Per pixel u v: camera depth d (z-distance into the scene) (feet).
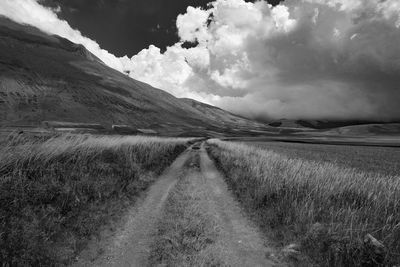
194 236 19.65
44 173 24.31
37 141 28.35
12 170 22.08
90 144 37.24
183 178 43.21
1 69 469.16
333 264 15.89
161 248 17.56
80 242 17.67
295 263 16.47
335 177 32.19
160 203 27.91
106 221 21.52
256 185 33.19
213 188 36.52
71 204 21.54
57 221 18.80
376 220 20.44
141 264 15.71
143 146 59.67
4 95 390.63
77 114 438.81
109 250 17.24
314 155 110.01
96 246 17.65
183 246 17.93
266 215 24.12
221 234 20.45
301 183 29.55
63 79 573.74
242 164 51.62
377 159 103.60
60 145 29.76
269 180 32.94
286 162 47.11
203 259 16.34
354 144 285.43
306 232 19.29
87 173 28.84
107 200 25.54
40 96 441.68
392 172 63.16
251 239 19.90
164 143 86.07
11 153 22.76
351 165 77.87
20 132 27.99
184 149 112.88
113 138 53.67
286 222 21.91
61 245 16.96
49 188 21.94
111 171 33.88
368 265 15.07
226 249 18.02
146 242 18.44
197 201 29.04
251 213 25.53
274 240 19.75
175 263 15.76
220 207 27.50
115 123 472.85
